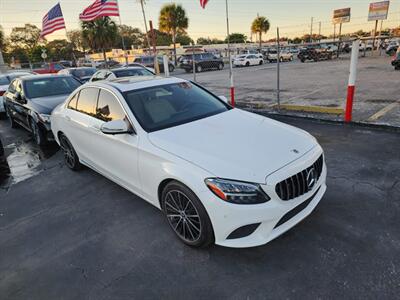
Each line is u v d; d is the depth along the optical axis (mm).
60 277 2660
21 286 2590
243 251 2779
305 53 32531
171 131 3162
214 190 2416
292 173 2500
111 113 3691
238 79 18062
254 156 2604
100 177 4750
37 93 6957
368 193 3600
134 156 3193
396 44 31531
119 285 2514
